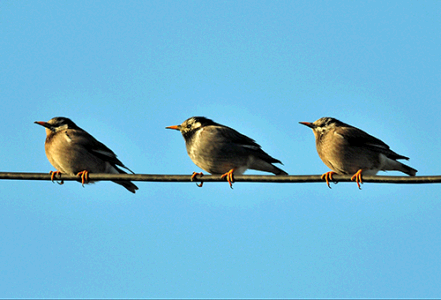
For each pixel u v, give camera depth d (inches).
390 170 574.2
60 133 595.8
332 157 563.2
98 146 597.3
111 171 607.8
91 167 595.2
